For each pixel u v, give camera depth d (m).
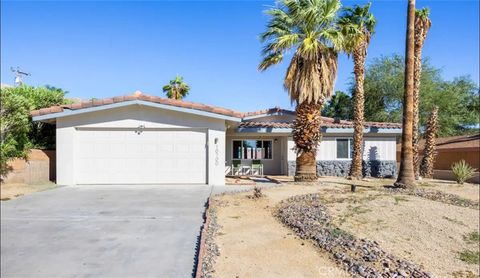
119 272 5.99
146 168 16.14
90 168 15.95
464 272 6.83
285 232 8.30
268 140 23.22
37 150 16.33
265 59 17.02
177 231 8.30
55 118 15.76
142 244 7.38
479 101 36.62
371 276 5.89
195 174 16.28
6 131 14.91
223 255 6.68
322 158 21.70
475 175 19.48
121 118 16.02
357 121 19.80
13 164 15.06
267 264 6.32
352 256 6.78
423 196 13.08
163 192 13.77
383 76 35.69
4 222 8.98
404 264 6.64
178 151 16.27
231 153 22.97
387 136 22.20
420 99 33.44
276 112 23.14
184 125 16.20
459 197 13.45
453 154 25.59
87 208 10.66
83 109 15.58
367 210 10.38
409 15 15.42
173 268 6.15
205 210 10.50
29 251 6.94
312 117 16.45
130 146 16.09
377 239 8.16
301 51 15.64
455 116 34.78
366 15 19.55
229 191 14.01
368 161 21.92
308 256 6.78
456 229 9.08
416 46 21.02
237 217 9.53
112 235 7.97
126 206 11.01
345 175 21.69
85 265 6.27
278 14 16.52
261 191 13.61
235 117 16.27
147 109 16.11
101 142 16.00
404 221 9.48
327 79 16.03
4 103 14.62
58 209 10.50
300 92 16.03
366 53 20.00
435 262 7.21
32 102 17.20
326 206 10.80
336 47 15.35
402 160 15.35
